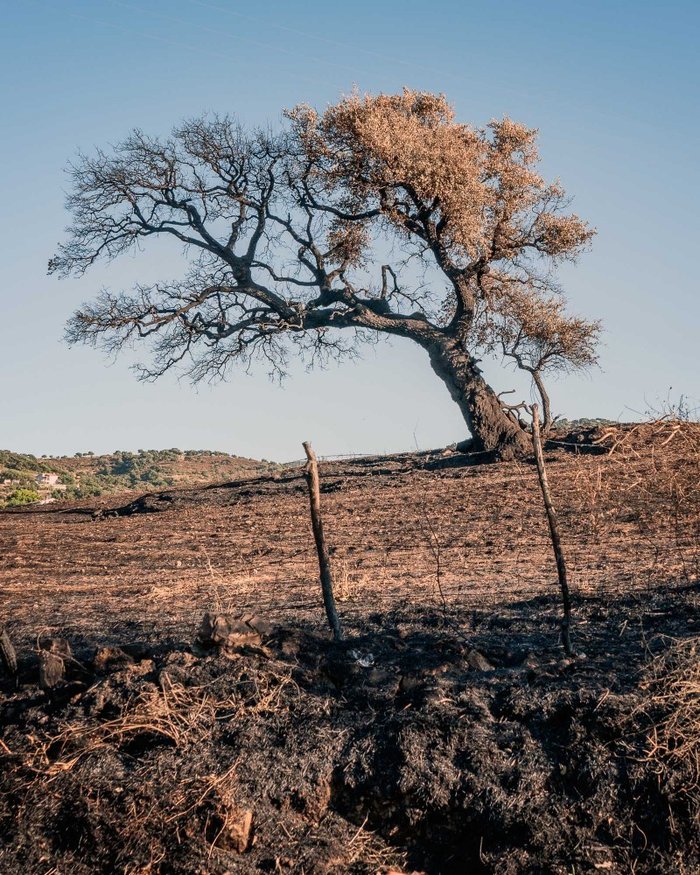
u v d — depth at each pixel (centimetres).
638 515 1448
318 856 558
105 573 1622
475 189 2800
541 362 2953
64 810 606
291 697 666
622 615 859
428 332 2975
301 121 2884
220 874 555
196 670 703
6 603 1335
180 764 617
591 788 558
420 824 574
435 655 738
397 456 3222
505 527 1728
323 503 2353
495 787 570
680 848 526
